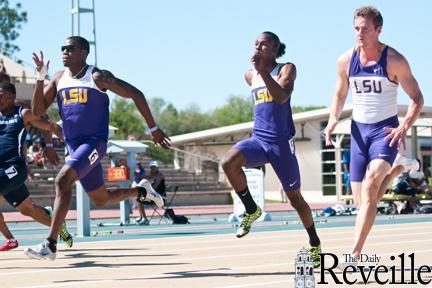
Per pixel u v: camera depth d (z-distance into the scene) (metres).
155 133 9.58
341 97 9.11
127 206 22.94
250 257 11.02
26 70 51.19
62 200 9.13
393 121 8.80
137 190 10.95
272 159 9.28
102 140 9.59
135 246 13.45
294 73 9.15
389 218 25.06
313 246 9.59
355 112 8.94
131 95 9.50
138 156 51.38
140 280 8.36
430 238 14.70
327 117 47.56
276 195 50.66
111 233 18.16
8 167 10.59
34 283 8.22
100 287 7.78
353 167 8.99
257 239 14.95
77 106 9.51
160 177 23.58
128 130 111.12
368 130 8.81
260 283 7.96
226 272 9.05
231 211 34.31
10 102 10.69
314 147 48.44
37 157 40.91
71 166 9.22
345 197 34.22
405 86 8.69
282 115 9.22
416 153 40.78
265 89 9.20
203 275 8.77
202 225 22.38
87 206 17.16
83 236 16.98
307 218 9.54
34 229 21.45
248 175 24.27
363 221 8.48
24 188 11.77
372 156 8.73
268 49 9.18
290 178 9.33
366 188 8.59
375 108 8.77
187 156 54.72
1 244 14.66
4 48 80.31
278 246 13.09
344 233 16.56
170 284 7.95
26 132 10.83
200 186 47.31
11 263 10.59
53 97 9.84
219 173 52.28
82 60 9.62
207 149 53.59
